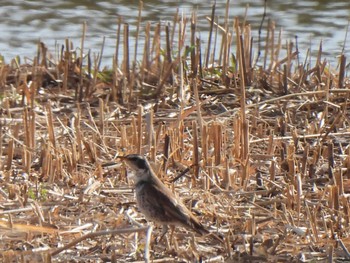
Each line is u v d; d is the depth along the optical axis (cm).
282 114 1600
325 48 2236
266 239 1148
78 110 1539
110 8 2575
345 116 1567
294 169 1327
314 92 1617
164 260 1102
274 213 1212
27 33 2344
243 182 1305
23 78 1722
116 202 1246
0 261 1073
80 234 1148
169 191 1152
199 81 1734
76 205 1233
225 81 1736
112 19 2461
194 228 1131
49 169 1323
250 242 1123
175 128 1445
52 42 2258
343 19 2500
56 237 1139
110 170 1355
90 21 2453
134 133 1431
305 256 1122
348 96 1644
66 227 1162
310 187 1310
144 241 1145
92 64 1984
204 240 1161
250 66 1786
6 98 1596
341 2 2691
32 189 1267
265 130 1509
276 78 1802
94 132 1447
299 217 1198
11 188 1244
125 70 1753
